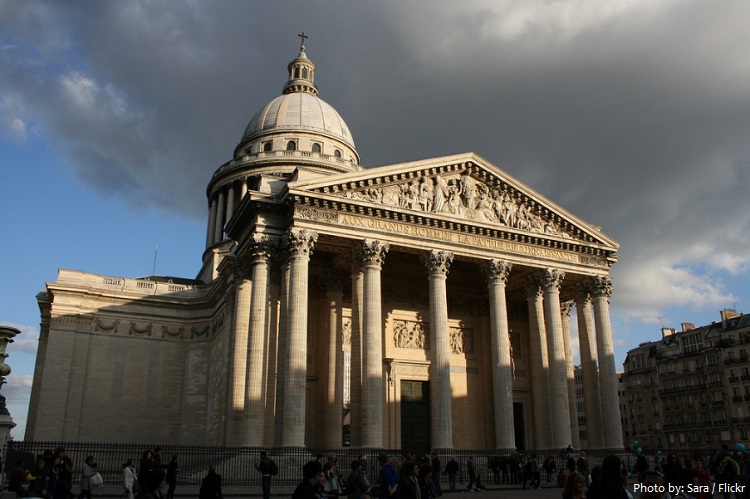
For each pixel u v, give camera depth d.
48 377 88.31
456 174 73.31
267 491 40.34
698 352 139.88
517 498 46.25
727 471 36.19
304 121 138.50
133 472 34.91
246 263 68.56
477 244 71.31
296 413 57.38
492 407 79.44
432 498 29.81
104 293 94.25
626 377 161.75
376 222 66.56
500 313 70.38
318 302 75.00
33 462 47.31
